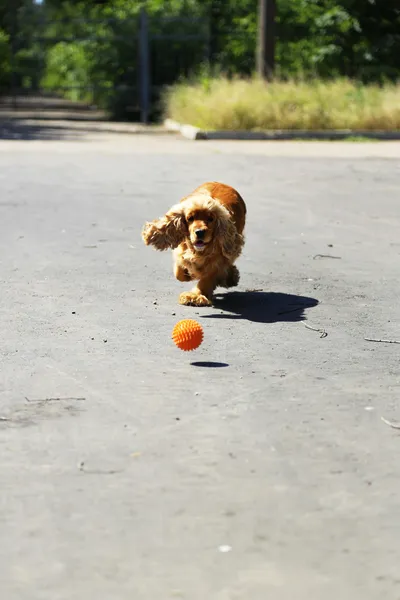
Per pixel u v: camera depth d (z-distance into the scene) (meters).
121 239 11.01
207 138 24.53
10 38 35.00
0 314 7.78
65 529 4.19
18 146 21.36
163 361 6.60
